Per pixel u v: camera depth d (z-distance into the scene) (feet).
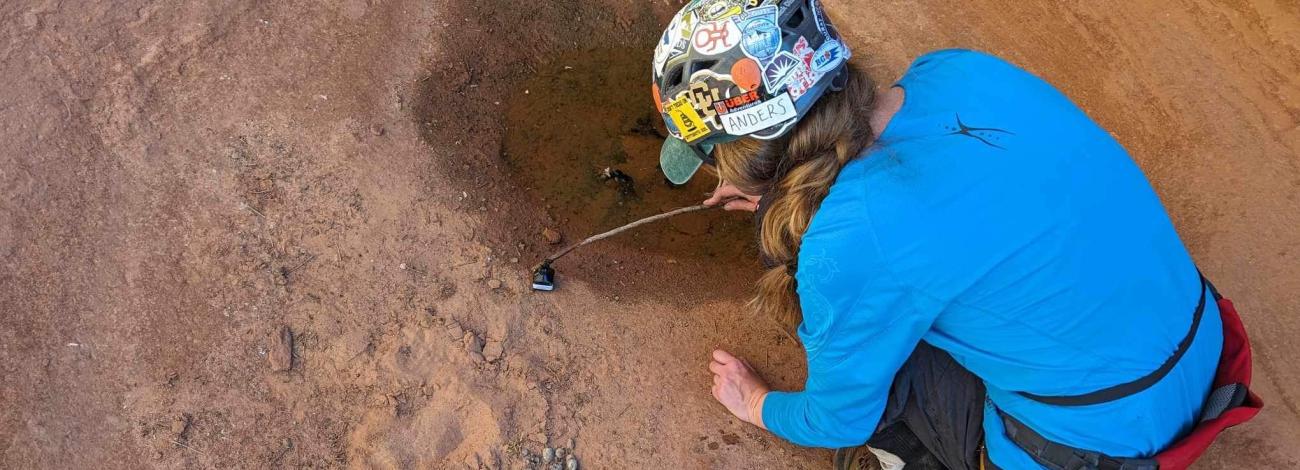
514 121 10.80
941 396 6.86
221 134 9.65
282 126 9.87
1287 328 9.04
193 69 10.12
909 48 11.69
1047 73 11.43
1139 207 5.54
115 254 8.60
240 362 8.21
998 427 6.42
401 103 10.45
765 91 4.98
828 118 5.15
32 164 9.00
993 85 5.54
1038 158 5.23
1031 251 5.11
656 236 9.98
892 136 5.46
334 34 10.82
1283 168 10.37
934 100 5.52
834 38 5.11
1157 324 5.56
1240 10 12.13
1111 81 11.34
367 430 8.04
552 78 11.34
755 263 9.91
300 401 8.12
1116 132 10.77
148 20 10.43
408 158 9.99
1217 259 9.53
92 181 9.02
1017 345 5.59
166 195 9.08
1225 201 10.04
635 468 8.23
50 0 10.32
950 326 5.71
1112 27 11.99
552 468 8.13
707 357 9.06
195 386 8.03
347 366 8.38
